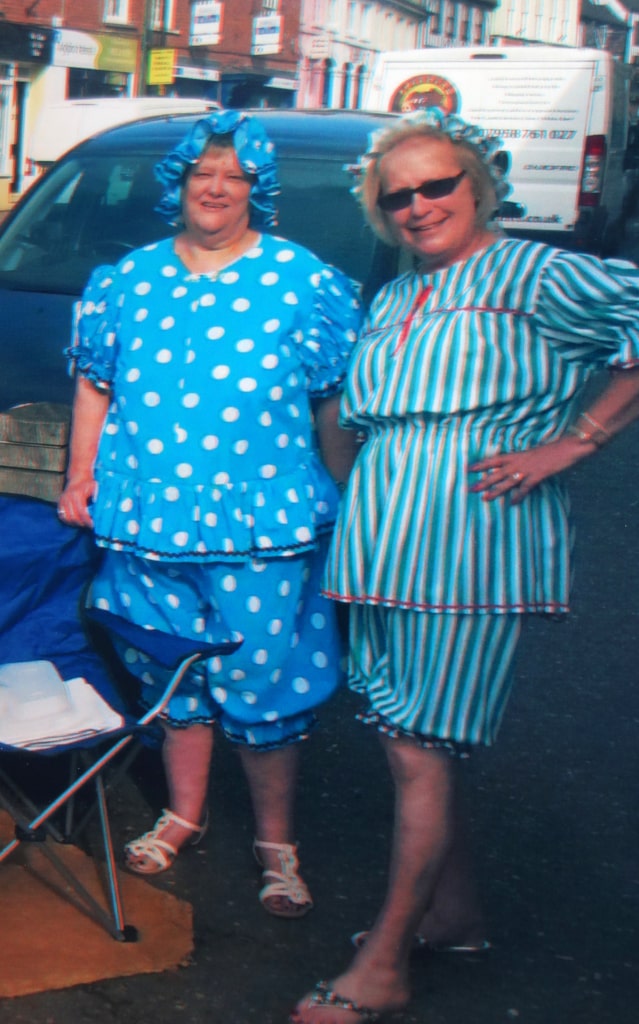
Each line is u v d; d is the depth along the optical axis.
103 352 3.29
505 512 2.75
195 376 3.14
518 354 2.71
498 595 2.74
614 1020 2.97
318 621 3.31
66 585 3.64
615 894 3.54
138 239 5.79
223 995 2.97
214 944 3.17
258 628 3.21
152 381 3.17
